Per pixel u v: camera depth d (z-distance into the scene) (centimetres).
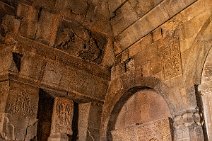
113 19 674
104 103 706
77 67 667
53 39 627
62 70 645
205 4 517
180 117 508
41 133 625
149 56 613
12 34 589
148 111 604
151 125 577
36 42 615
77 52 663
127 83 654
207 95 497
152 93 608
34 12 598
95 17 662
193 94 496
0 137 540
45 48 626
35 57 610
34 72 608
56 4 612
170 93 541
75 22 644
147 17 610
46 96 652
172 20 576
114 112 678
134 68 646
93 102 693
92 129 672
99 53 691
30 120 586
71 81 659
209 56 501
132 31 650
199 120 480
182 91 518
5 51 592
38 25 607
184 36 544
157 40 603
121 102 670
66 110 662
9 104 567
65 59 651
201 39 509
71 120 663
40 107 639
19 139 561
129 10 634
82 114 689
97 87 697
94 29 670
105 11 666
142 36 638
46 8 607
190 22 539
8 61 583
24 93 591
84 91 679
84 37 659
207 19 508
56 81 638
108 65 714
